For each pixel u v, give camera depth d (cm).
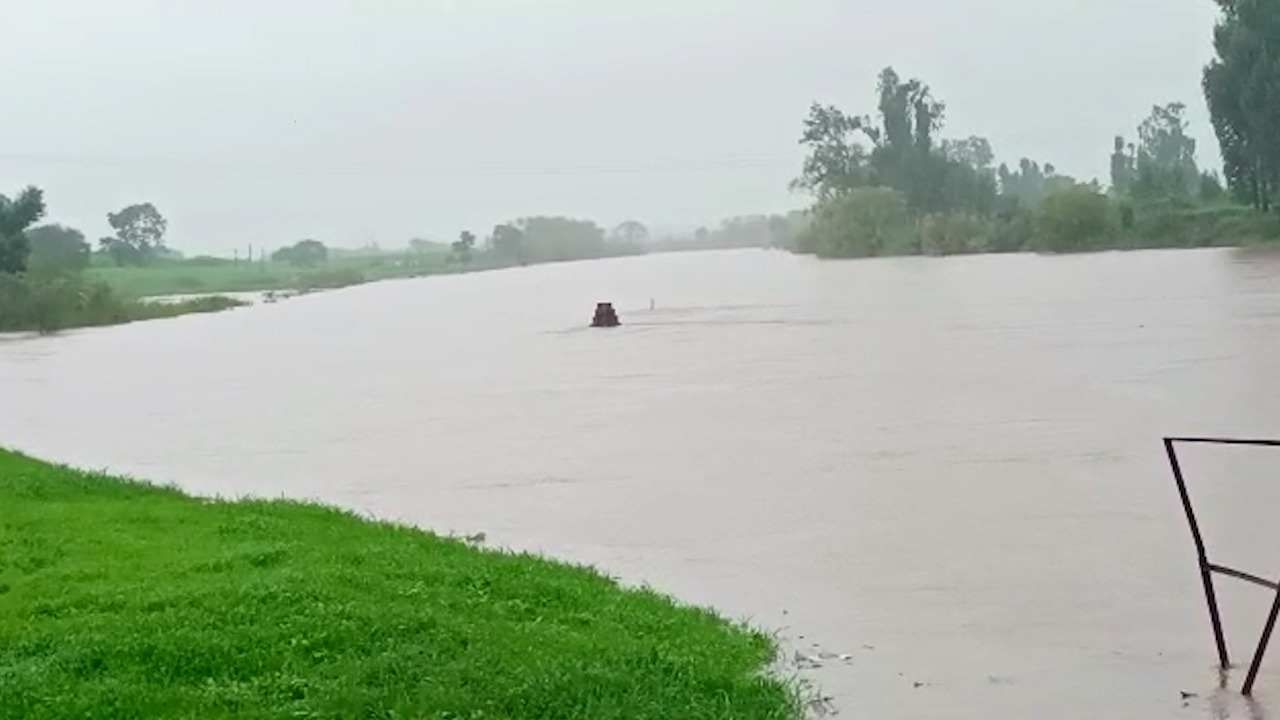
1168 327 3728
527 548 1412
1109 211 9412
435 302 7944
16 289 6419
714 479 1808
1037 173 15200
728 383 2997
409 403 2953
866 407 2472
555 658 863
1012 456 1880
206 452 2331
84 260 10200
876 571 1273
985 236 10212
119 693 790
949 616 1113
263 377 3775
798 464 1897
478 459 2088
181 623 917
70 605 991
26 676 824
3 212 6600
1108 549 1330
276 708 777
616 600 1066
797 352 3641
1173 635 1048
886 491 1669
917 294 5944
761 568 1298
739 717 805
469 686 807
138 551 1195
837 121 11869
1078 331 3788
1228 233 8625
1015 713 877
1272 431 1988
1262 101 7988
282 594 985
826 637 1057
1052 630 1066
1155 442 1942
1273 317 3834
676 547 1404
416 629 909
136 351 4994
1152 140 13500
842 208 11194
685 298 6800
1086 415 2236
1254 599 1139
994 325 4141
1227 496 1561
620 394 2898
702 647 942
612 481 1831
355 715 769
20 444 2533
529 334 4944
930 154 11375
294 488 1895
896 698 908
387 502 1742
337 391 3297
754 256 15975
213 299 8500
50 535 1276
